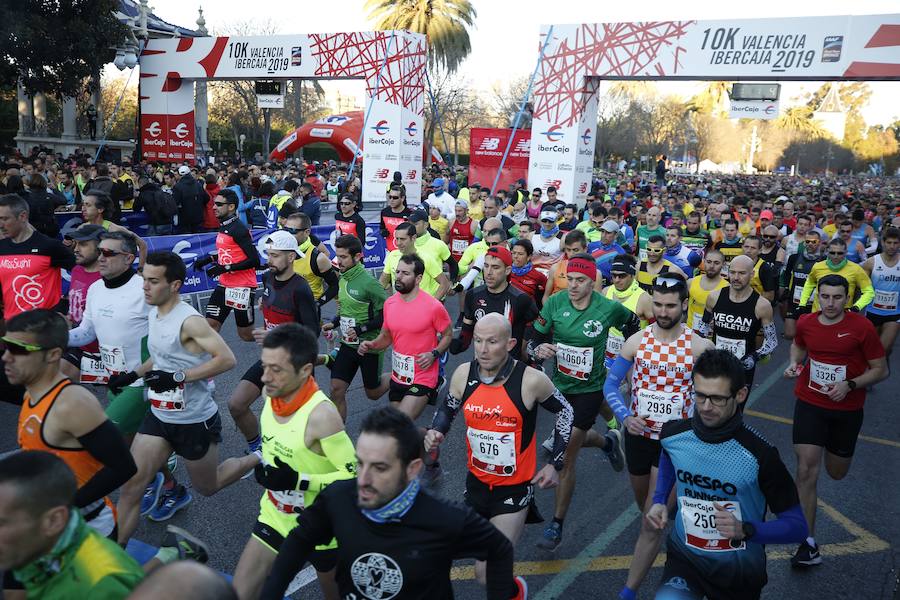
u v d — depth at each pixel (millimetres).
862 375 4727
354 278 5773
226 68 24797
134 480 3953
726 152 102312
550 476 3553
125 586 2066
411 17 40594
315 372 8430
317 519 2484
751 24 17125
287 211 9883
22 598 2336
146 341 4609
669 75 18203
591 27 18922
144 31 26000
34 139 29188
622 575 4438
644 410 4281
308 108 54344
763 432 7246
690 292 6668
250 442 5328
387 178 22781
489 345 3500
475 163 24594
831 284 4664
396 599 2396
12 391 4539
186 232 14383
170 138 26375
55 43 21016
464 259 9273
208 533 4676
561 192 20109
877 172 111875
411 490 2350
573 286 4828
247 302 8031
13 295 5793
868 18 16047
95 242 5566
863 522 5352
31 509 2002
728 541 3105
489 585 2525
